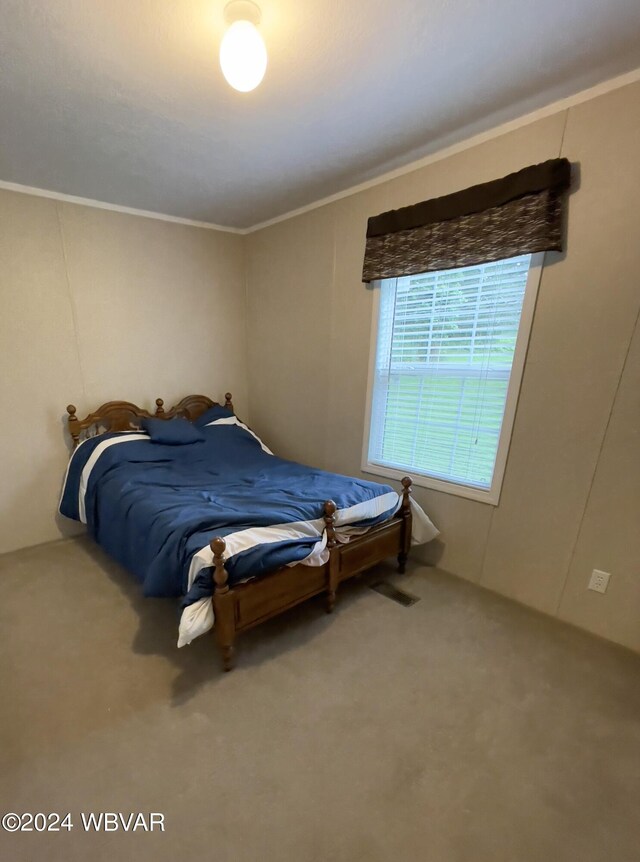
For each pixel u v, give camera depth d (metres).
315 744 1.42
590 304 1.81
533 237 1.86
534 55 1.47
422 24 1.31
